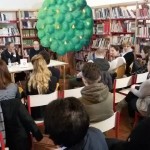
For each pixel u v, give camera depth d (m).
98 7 6.61
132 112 3.33
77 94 3.02
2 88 2.17
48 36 6.85
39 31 7.02
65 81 5.80
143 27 5.32
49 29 6.71
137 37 5.46
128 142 1.12
